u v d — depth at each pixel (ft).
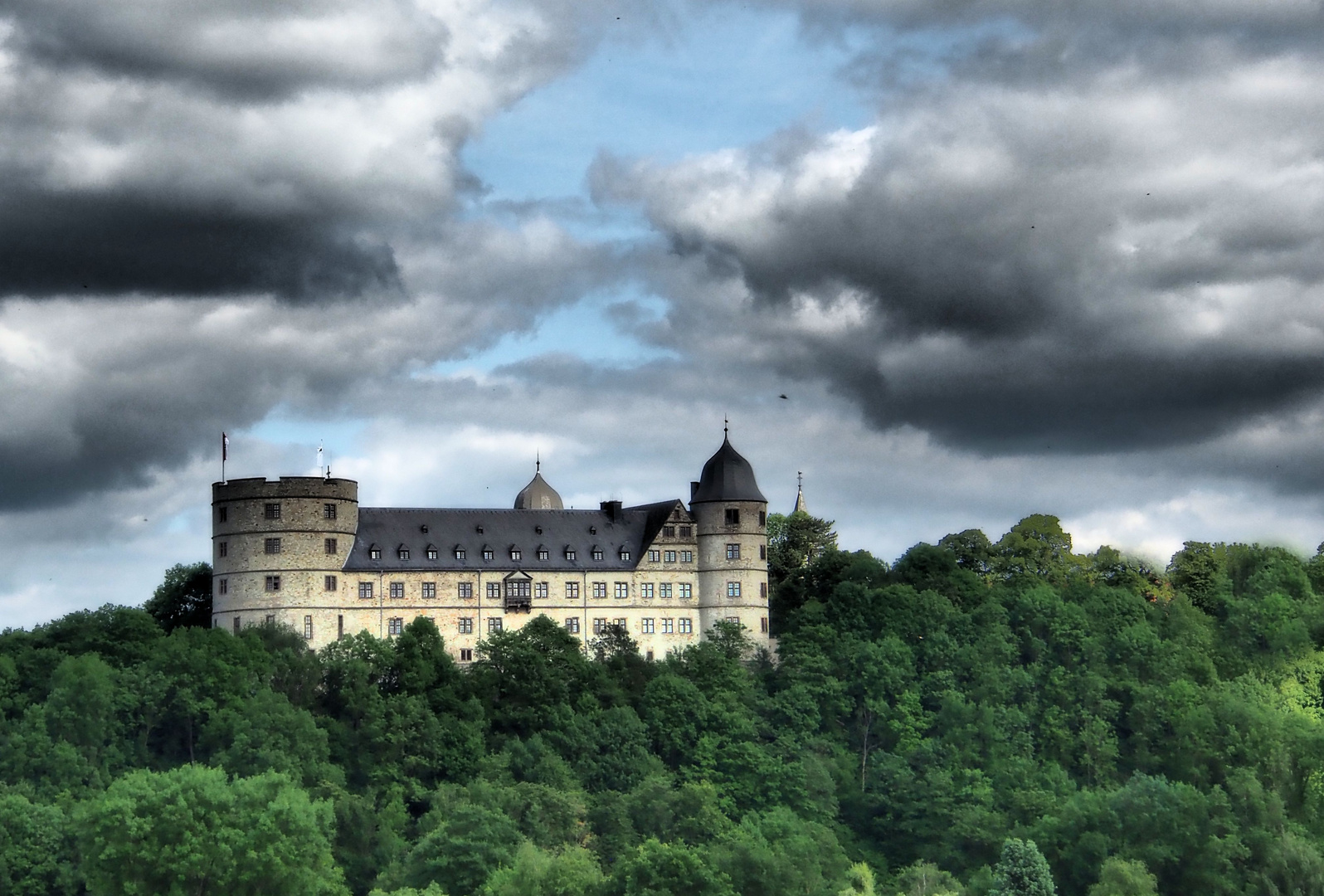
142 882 603.26
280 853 612.29
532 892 611.06
